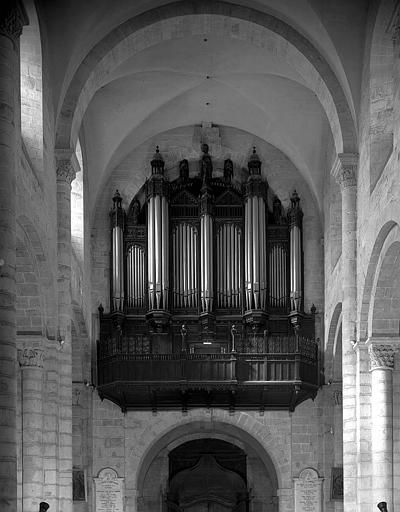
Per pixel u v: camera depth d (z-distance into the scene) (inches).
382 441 1133.1
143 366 1450.5
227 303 1508.4
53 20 1117.7
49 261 1088.8
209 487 1614.2
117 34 1194.0
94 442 1501.0
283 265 1520.7
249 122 1544.0
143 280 1517.0
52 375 1098.1
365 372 1160.8
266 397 1481.3
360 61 1165.7
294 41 1206.9
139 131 1528.1
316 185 1529.3
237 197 1523.1
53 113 1138.7
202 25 1225.4
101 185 1525.6
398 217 978.1
